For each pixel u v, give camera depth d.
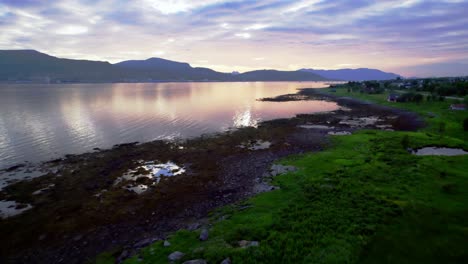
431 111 71.56
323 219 17.28
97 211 22.58
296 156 36.19
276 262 13.40
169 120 68.25
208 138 49.19
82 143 45.47
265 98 135.25
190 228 18.77
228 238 15.87
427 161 29.67
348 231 15.70
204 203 23.61
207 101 119.38
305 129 55.78
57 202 24.30
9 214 22.31
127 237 18.84
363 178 24.89
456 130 49.28
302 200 20.66
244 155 38.16
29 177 30.44
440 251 13.68
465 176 24.42
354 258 13.38
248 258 13.52
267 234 16.06
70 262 16.52
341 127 57.84
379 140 42.25
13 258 17.11
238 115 77.44
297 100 122.94
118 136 50.84
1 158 37.09
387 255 13.54
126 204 23.77
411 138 42.91
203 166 33.81
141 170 32.44
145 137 50.28
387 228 15.95
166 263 14.11
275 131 54.16
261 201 21.81
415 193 20.95
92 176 30.67
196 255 14.16
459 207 18.30
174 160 36.47
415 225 16.16
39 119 66.25
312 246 14.55
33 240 18.84
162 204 23.69
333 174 26.88
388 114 75.25
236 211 20.52
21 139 47.44
